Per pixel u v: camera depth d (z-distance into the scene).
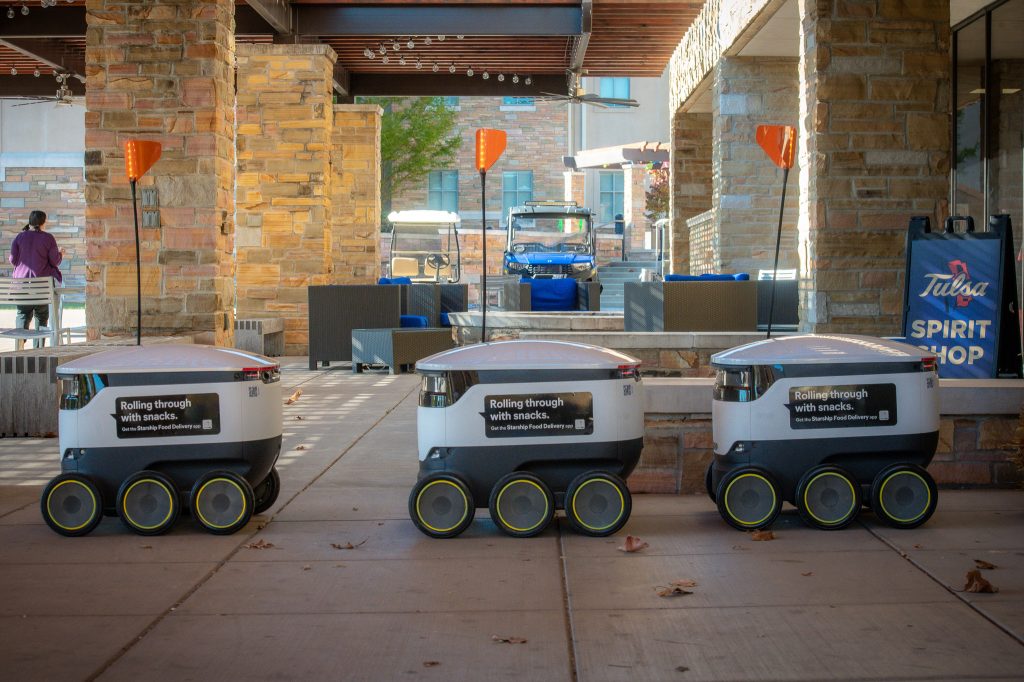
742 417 5.29
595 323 11.39
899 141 10.50
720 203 17.22
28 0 15.23
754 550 4.93
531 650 3.63
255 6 14.34
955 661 3.48
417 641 3.72
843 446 5.25
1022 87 12.61
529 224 25.39
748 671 3.42
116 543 5.14
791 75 16.89
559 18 15.99
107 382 5.22
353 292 14.34
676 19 17.34
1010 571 4.52
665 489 6.32
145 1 11.36
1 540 5.23
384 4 16.03
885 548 4.94
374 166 20.55
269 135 16.56
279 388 5.54
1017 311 7.60
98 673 3.45
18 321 13.27
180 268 11.50
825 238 10.50
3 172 32.81
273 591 4.34
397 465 7.30
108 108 11.43
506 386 5.13
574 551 4.93
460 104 38.16
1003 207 13.09
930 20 10.46
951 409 6.26
